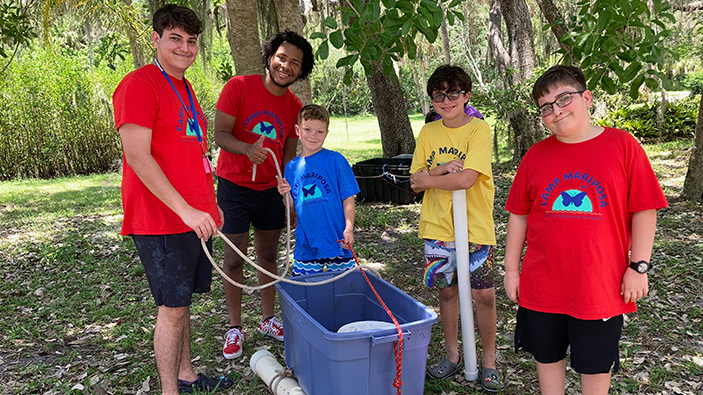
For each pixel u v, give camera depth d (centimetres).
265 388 339
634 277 230
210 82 1738
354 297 352
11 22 765
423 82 2295
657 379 337
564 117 233
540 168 246
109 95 1769
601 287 233
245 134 377
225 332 427
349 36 328
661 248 612
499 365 360
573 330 243
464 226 313
